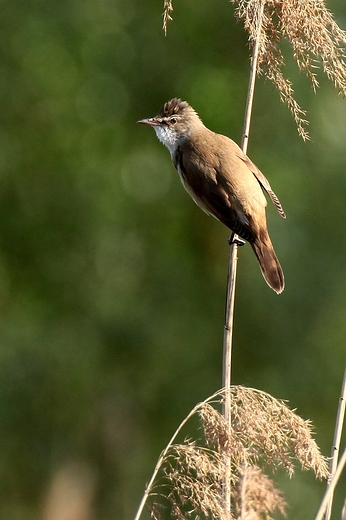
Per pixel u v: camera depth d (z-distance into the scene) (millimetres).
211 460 4508
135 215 16812
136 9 16609
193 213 16938
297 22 5656
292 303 15305
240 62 16625
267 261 6949
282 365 15422
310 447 4516
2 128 16156
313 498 12602
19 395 15844
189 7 16500
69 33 16078
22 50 15938
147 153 16828
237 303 15922
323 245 15453
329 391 15203
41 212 16203
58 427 16266
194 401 15695
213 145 7551
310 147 15953
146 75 16484
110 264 16703
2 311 16312
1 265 16344
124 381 16375
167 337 16062
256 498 4418
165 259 16609
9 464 15953
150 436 16266
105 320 16219
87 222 16109
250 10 5785
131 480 16234
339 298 15242
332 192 15703
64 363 16016
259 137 16312
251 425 4508
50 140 16219
